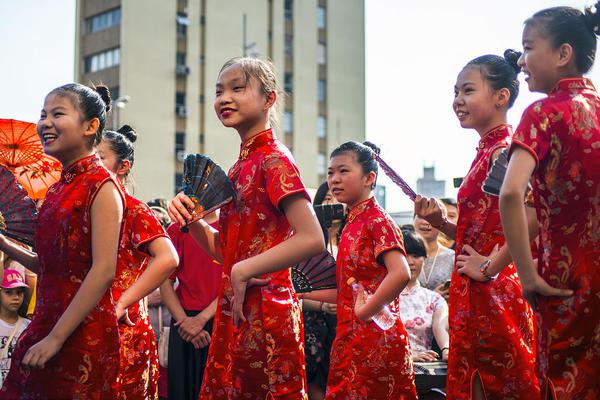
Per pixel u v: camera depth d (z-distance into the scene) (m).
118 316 3.95
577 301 2.99
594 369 2.98
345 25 42.66
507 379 3.69
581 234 3.02
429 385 5.18
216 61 37.81
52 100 3.41
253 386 3.55
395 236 4.52
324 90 41.66
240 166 3.72
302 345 3.68
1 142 4.34
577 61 3.16
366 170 4.70
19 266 5.83
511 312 3.72
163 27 36.84
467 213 3.87
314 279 4.95
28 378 3.26
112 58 37.00
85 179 3.36
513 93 3.97
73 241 3.30
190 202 3.72
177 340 5.66
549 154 3.04
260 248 3.59
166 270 4.15
